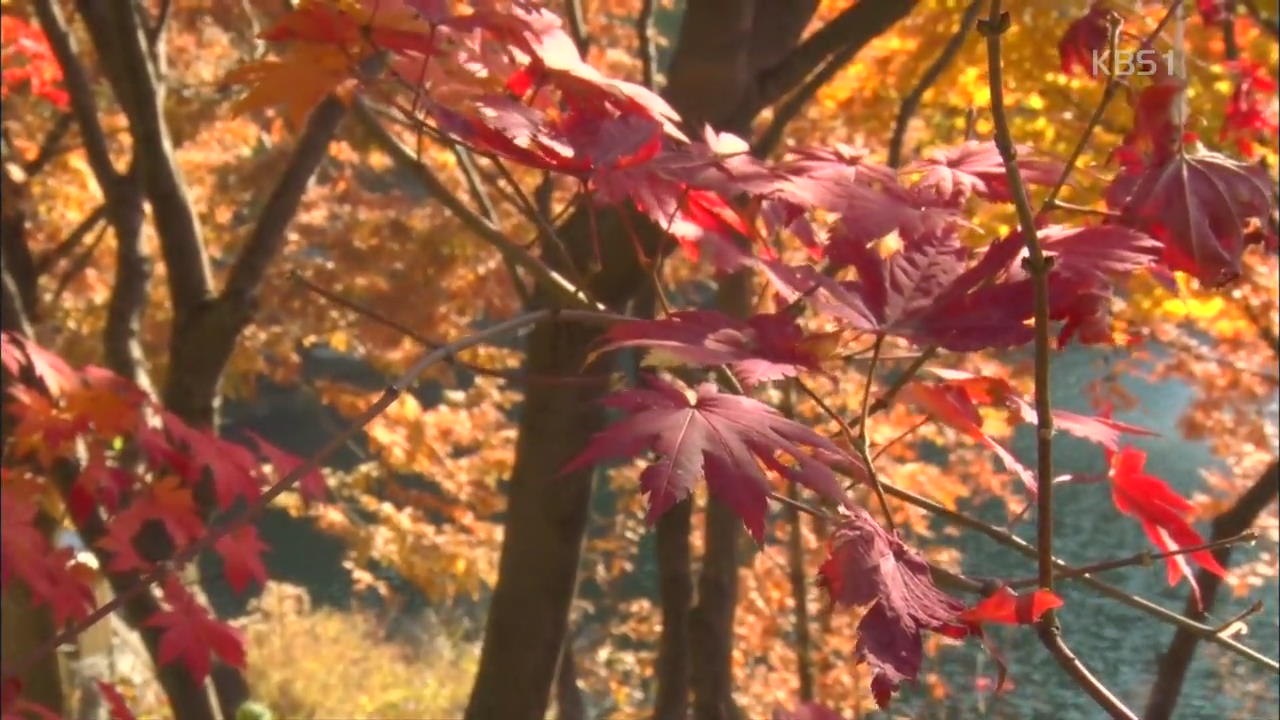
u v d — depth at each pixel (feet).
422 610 39.09
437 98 4.78
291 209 11.80
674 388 3.71
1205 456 46.11
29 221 26.13
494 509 26.86
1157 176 4.41
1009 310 4.00
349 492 27.55
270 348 30.32
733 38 7.68
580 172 4.35
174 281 11.81
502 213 25.63
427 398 36.70
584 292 5.07
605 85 4.58
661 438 3.46
